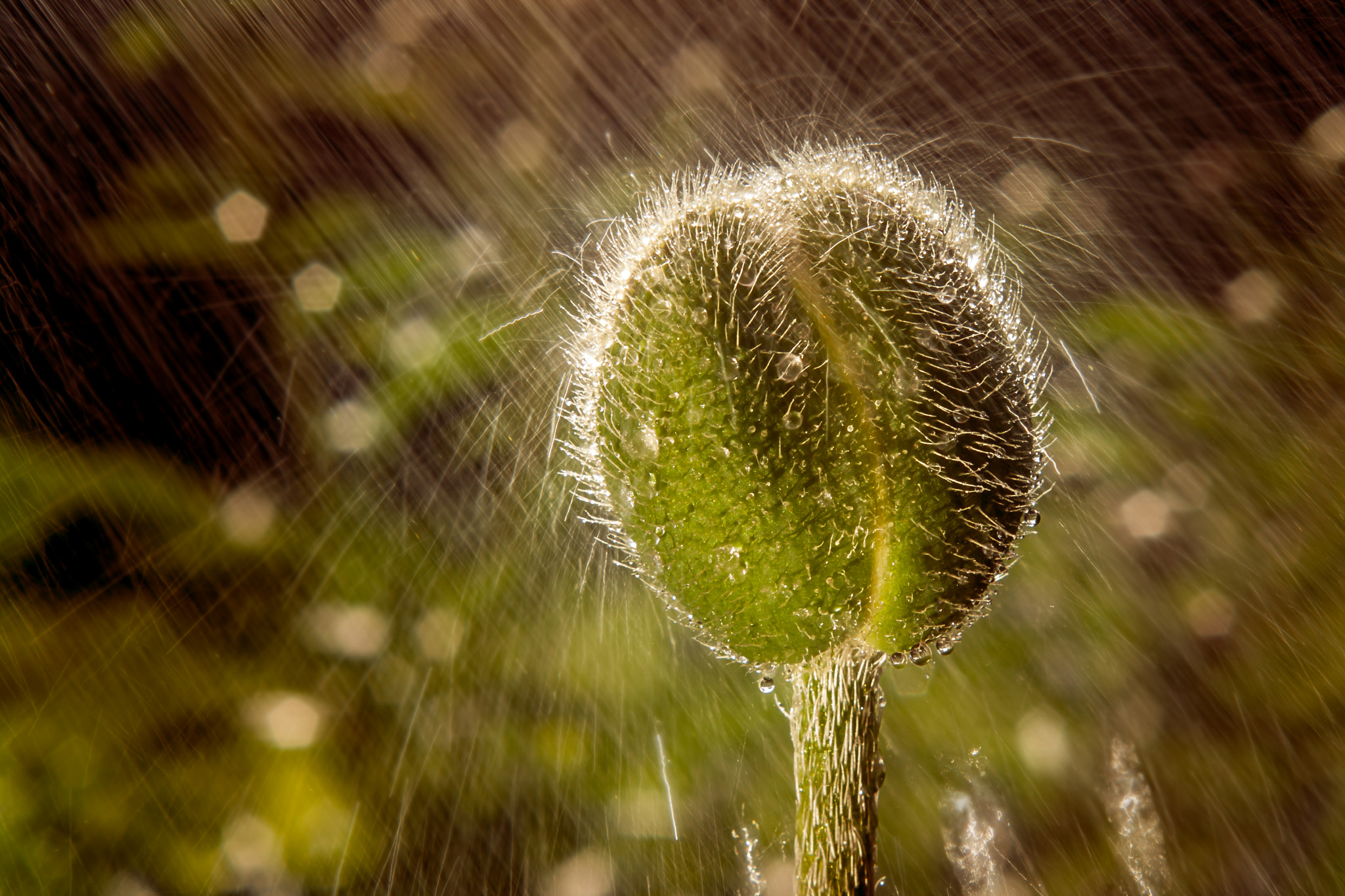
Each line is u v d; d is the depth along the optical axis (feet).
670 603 0.54
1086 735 0.88
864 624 0.53
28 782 0.78
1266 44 1.37
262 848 0.80
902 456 0.53
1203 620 0.95
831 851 0.55
